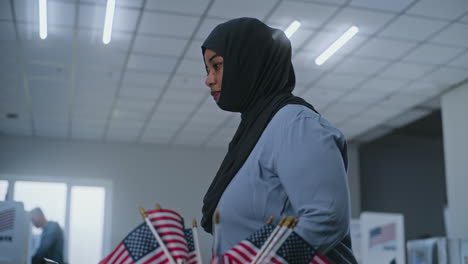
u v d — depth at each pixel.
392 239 9.13
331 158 1.30
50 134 14.11
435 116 14.38
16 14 7.80
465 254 4.36
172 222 1.21
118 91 10.95
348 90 10.91
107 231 14.55
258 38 1.55
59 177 14.34
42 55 9.17
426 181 16.27
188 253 1.20
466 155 10.50
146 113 12.41
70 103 11.70
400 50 8.97
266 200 1.35
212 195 1.47
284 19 7.83
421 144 16.48
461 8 7.61
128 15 7.77
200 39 8.48
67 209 14.39
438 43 8.70
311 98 11.42
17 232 4.86
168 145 15.13
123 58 9.27
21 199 14.10
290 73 1.63
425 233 15.91
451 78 10.26
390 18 7.87
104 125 13.37
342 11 7.65
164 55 9.11
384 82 10.47
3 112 12.33
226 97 1.55
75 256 14.21
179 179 15.02
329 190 1.27
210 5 7.47
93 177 14.53
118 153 14.82
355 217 15.33
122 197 14.59
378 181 15.98
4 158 14.09
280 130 1.38
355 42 8.69
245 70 1.53
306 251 1.19
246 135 1.49
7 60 9.38
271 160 1.37
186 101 11.57
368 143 16.06
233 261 1.18
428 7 7.57
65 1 7.39
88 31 8.26
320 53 9.05
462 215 10.59
